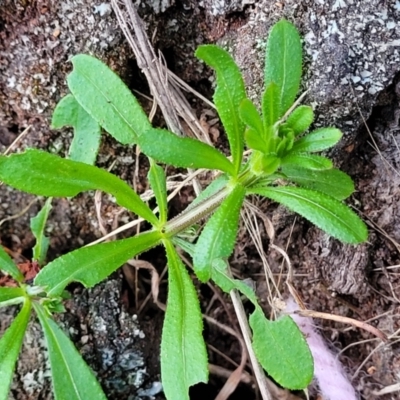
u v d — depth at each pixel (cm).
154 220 18
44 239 21
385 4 18
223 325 23
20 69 20
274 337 18
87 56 18
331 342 22
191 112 21
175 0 20
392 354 21
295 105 19
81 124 19
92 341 21
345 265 21
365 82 19
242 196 17
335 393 21
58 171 17
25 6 19
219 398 22
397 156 20
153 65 20
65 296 20
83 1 19
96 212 22
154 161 18
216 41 20
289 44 17
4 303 18
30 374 21
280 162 17
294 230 21
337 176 18
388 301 21
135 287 23
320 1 19
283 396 22
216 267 18
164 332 18
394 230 20
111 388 21
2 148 22
